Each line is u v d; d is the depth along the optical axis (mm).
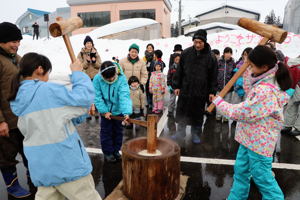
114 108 3334
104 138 3414
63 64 13289
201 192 2758
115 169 3316
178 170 2445
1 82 2439
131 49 5684
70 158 1661
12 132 2564
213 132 4891
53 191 1752
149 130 2430
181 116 4180
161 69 6090
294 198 2674
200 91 3885
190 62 3893
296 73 3926
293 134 4656
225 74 5344
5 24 2426
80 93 1654
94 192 1852
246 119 2000
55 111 1612
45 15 15312
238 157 2307
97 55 5594
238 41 14609
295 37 13914
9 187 2689
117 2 23281
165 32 25688
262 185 2127
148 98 6836
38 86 1619
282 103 2008
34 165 1642
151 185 2275
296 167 3389
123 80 3229
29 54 1704
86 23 24250
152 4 22875
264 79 1990
